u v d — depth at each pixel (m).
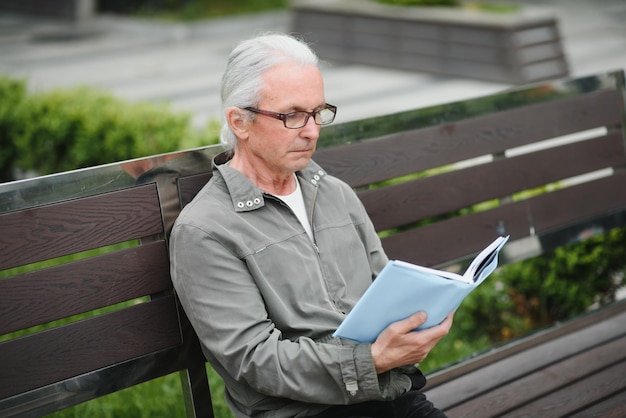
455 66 18.55
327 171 4.86
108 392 4.12
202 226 3.79
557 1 28.25
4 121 11.41
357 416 3.94
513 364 5.29
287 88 3.82
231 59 3.93
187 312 3.83
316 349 3.71
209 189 3.95
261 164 4.02
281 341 3.74
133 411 6.04
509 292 7.29
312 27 21.44
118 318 4.12
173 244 3.83
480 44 17.92
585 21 24.53
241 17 27.91
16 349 3.90
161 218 4.20
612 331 5.65
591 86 5.94
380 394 3.73
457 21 18.22
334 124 4.89
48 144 10.92
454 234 5.40
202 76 20.47
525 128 5.65
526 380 5.08
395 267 3.46
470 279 3.68
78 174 3.98
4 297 3.85
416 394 4.19
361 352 3.69
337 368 3.68
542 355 5.38
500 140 5.54
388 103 16.81
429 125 5.25
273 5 29.69
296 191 4.15
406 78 19.05
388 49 19.84
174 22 27.20
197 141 8.90
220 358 3.76
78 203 3.99
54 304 3.96
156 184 4.18
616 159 6.07
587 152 5.95
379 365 3.70
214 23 26.97
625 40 21.31
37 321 3.92
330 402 3.74
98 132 10.34
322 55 21.31
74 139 10.64
